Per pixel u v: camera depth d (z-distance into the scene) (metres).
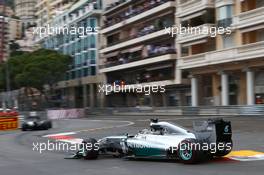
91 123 40.12
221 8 43.22
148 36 58.28
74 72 81.88
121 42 66.31
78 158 14.92
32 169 12.72
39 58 73.81
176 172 11.14
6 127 36.78
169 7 53.75
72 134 26.77
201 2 45.94
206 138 12.67
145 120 39.62
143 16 59.97
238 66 41.66
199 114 43.44
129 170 11.84
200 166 12.01
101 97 72.88
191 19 48.81
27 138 25.17
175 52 53.16
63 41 86.44
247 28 40.53
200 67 46.88
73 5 81.94
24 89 81.75
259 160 12.90
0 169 12.97
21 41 109.94
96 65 75.25
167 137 13.20
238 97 43.28
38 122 34.38
